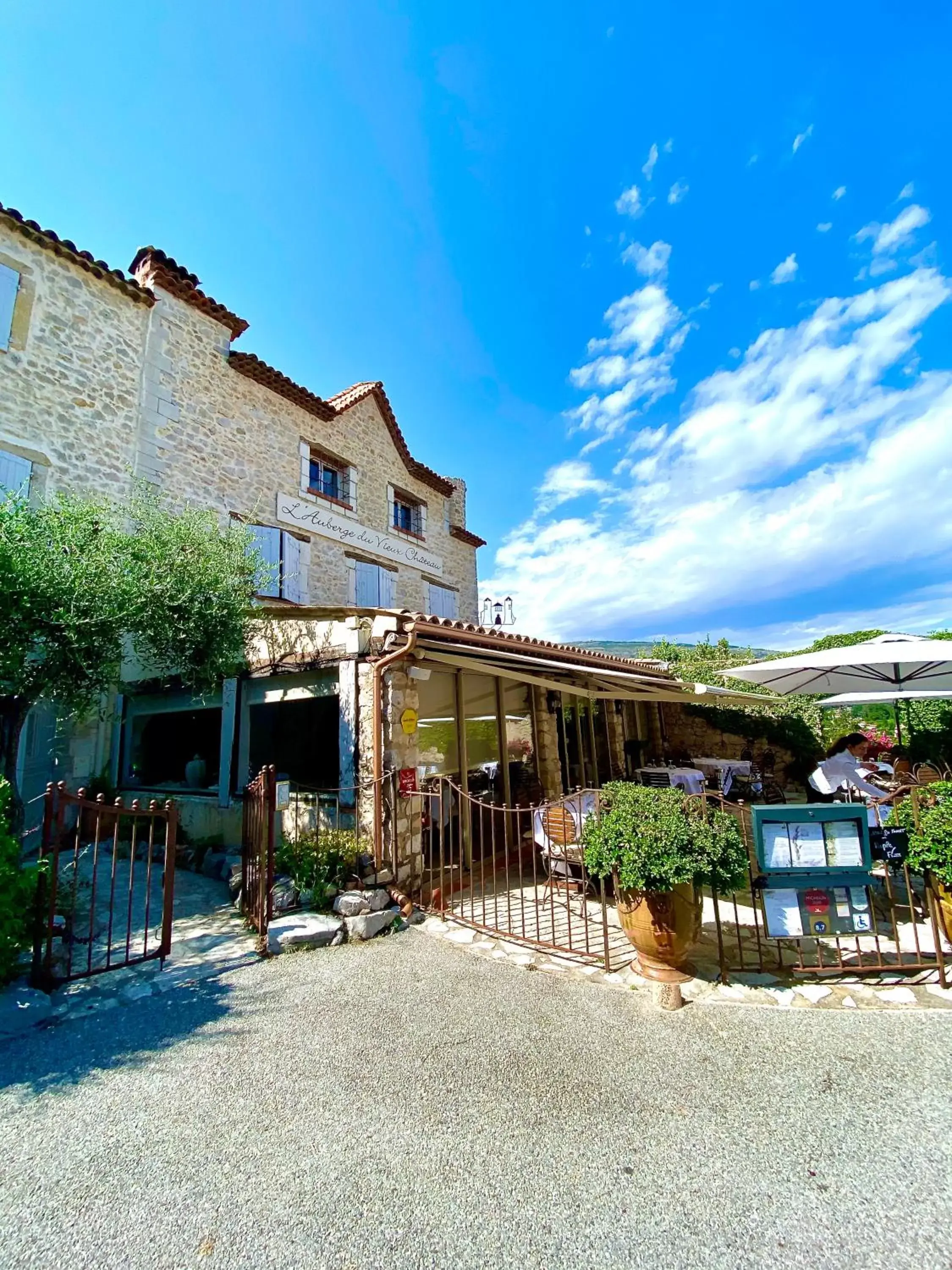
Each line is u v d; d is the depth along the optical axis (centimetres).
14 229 932
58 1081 322
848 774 786
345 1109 295
